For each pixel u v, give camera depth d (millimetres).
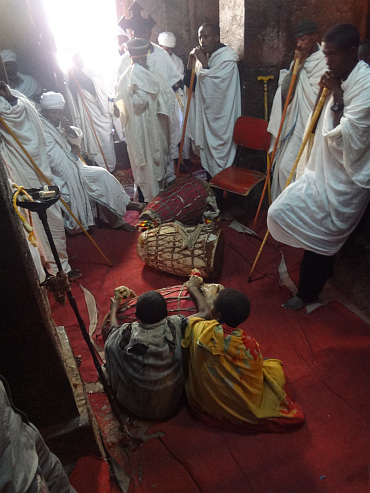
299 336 3246
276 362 2781
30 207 1913
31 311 1950
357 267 3395
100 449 2445
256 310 3559
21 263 1822
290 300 3557
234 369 2404
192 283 3127
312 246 3209
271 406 2510
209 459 2404
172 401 2596
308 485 2250
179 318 2607
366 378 2848
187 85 5059
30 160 3656
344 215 3062
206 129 4930
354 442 2447
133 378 2527
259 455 2406
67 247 4656
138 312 2436
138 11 5062
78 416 2350
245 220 4887
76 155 4848
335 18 4465
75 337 3428
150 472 2363
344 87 2842
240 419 2500
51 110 4570
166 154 5258
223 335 2373
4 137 3566
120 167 6660
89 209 4781
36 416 2285
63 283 2096
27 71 6156
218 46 4598
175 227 3961
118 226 4945
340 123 2816
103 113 5965
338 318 3383
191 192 4500
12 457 1222
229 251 4367
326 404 2693
